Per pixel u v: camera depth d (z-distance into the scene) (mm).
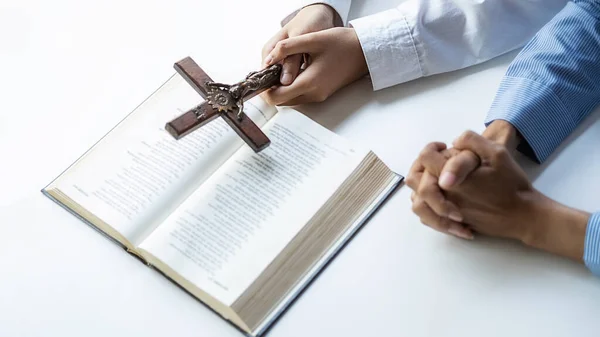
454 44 1138
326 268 1013
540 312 970
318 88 1106
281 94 1096
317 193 1026
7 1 1267
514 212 986
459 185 976
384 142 1092
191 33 1212
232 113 1055
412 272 1002
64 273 1039
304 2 1192
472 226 1011
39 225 1070
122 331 1001
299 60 1117
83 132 1140
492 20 1132
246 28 1207
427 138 1088
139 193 1051
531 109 1044
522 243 1008
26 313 1021
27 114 1161
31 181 1105
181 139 1078
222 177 1055
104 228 1058
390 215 1036
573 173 1045
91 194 1059
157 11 1240
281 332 983
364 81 1145
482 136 1000
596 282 980
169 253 1011
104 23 1236
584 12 1086
